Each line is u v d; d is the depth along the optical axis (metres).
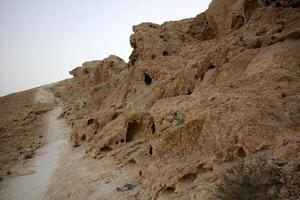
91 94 39.22
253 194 7.34
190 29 35.03
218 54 18.97
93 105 38.22
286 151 8.33
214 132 11.16
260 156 8.72
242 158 9.64
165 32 35.28
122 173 16.03
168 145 12.96
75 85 60.00
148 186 12.40
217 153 10.41
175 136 12.86
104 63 47.00
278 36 16.36
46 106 53.16
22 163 28.56
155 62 29.14
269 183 7.39
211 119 11.52
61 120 44.16
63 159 26.33
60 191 17.75
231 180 7.86
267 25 18.44
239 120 10.30
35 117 47.97
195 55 28.17
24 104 58.88
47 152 30.98
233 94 12.66
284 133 9.28
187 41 34.28
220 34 31.33
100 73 46.56
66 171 21.52
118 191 13.99
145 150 15.77
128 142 20.12
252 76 13.84
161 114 17.30
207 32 33.44
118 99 30.70
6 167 28.09
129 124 20.05
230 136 10.16
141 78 28.69
